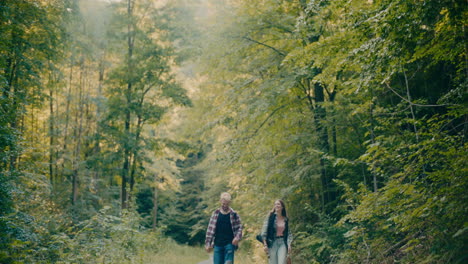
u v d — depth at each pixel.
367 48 5.41
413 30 4.88
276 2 11.80
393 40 5.16
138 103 17.55
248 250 16.67
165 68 17.66
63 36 13.52
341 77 10.58
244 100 12.32
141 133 18.72
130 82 17.25
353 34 5.96
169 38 17.94
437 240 4.92
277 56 12.45
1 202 8.23
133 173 18.14
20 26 11.36
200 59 13.62
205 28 13.58
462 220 4.47
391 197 5.45
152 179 26.91
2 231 7.06
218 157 13.00
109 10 17.56
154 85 18.05
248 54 12.90
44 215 11.82
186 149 18.02
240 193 13.84
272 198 12.02
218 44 12.73
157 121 18.22
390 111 7.42
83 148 21.41
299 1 11.13
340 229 8.66
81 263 7.32
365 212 5.89
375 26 5.09
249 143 12.66
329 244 8.70
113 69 17.45
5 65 10.39
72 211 17.34
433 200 4.67
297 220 12.08
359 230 6.57
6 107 8.68
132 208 13.07
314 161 11.34
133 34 17.39
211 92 14.60
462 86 5.25
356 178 10.88
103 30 17.38
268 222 6.61
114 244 8.65
